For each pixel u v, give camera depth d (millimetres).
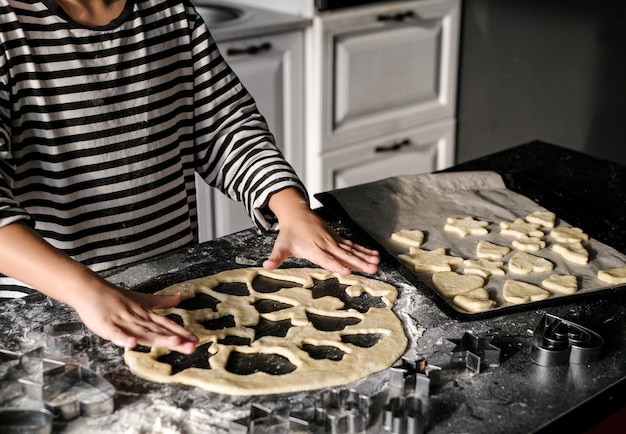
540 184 1505
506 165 1602
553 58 2443
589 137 2443
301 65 2357
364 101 2504
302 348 1002
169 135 1225
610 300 1112
